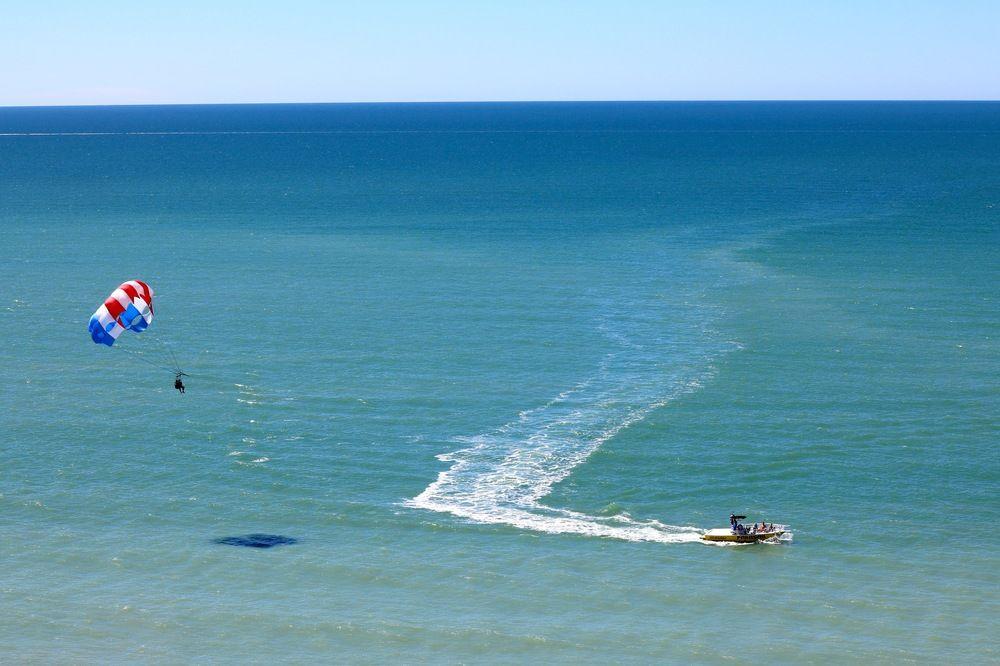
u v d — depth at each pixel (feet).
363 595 172.14
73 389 272.51
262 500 208.54
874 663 152.56
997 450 229.86
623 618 165.27
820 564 182.70
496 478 218.38
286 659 153.38
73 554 185.37
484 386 274.16
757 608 168.04
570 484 215.72
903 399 261.03
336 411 256.32
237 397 266.16
